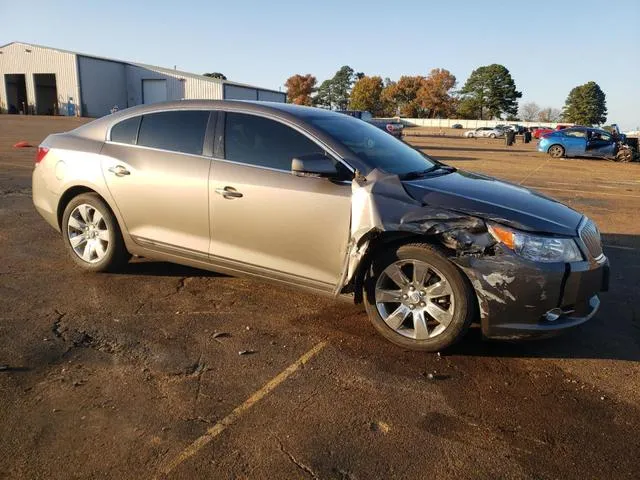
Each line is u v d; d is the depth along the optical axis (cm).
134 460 254
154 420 285
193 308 437
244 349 370
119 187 470
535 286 340
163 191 450
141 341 376
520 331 348
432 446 272
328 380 333
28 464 248
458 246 346
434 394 321
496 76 10838
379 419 294
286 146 412
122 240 491
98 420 283
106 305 437
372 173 381
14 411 288
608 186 1394
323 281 397
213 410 296
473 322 372
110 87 5456
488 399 318
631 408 313
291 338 389
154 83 5562
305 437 275
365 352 371
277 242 408
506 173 1686
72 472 244
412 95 11019
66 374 328
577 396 325
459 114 11081
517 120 11294
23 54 5216
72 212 503
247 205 412
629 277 568
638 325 439
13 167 1234
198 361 351
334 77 12950
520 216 354
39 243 607
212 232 435
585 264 353
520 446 275
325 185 387
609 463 263
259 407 301
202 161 437
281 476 246
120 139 483
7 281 483
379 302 381
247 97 5862
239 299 459
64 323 400
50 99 5522
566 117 10981
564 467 259
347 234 379
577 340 404
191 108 457
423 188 378
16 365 336
